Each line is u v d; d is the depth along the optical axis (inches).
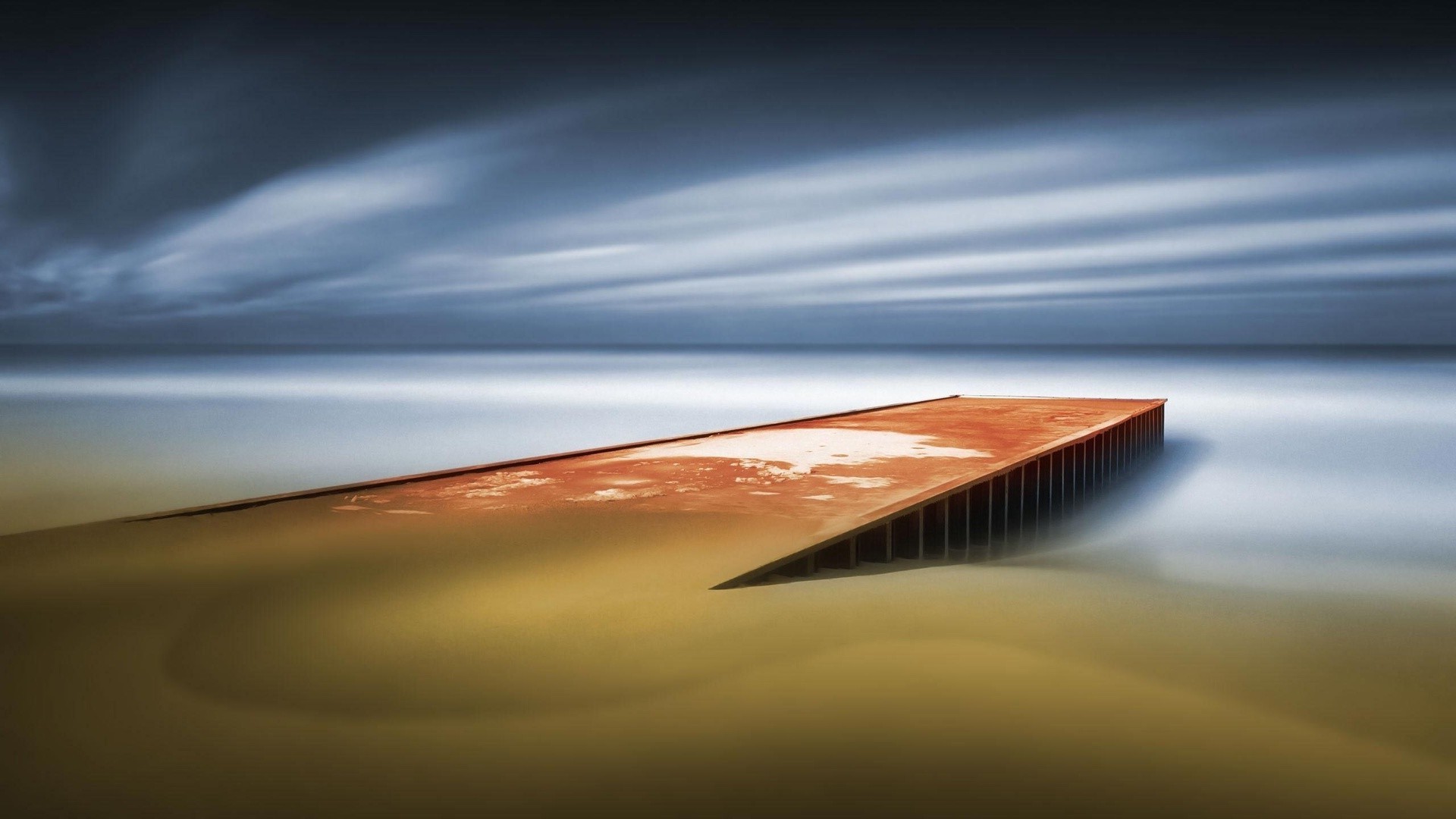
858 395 1839.3
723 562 226.1
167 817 112.5
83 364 3494.1
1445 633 266.5
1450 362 3100.4
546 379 2427.4
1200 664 183.5
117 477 875.4
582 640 172.1
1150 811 120.4
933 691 155.3
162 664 157.9
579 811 115.4
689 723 139.5
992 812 118.0
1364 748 145.8
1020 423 590.6
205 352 5684.1
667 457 411.2
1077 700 155.2
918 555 301.7
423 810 114.8
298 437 1155.3
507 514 279.9
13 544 235.6
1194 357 3941.9
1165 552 465.7
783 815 115.6
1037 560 396.5
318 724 136.5
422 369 3129.9
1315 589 365.1
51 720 136.9
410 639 170.9
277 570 215.9
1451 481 716.7
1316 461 818.2
